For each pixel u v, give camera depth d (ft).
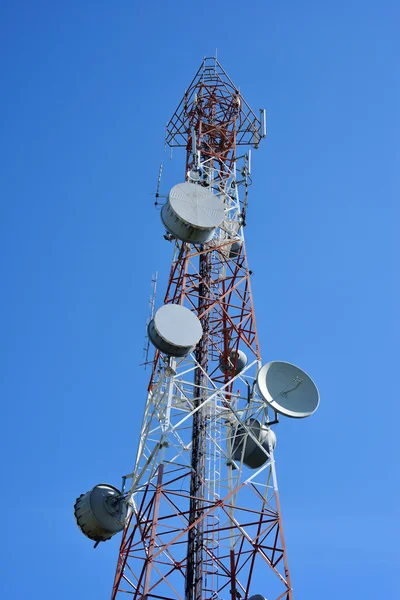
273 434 101.24
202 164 126.21
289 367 100.17
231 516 92.32
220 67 144.87
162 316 96.68
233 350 114.01
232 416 103.60
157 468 91.56
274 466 95.04
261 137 136.77
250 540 88.74
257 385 99.35
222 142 136.26
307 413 95.71
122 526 96.58
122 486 99.60
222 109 140.87
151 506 90.48
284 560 85.51
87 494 100.32
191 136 134.62
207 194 110.63
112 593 87.30
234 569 92.94
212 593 88.63
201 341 109.40
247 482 92.32
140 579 85.56
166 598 81.46
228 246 119.44
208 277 115.55
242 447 101.09
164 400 98.27
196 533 90.68
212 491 95.04
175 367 99.71
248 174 126.62
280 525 88.79
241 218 120.57
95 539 98.02
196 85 142.00
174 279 112.37
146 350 111.45
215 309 111.86
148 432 98.63
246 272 114.62
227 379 110.01
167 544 84.33
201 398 101.14
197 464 96.48
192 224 104.88
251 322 109.09
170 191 108.68
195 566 88.12
